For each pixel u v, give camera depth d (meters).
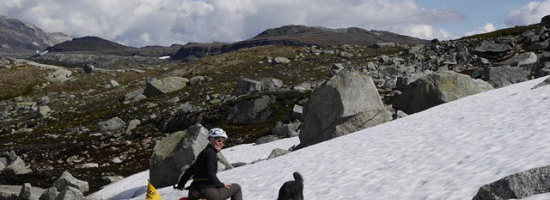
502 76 47.72
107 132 58.03
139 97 82.62
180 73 117.19
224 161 25.64
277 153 27.28
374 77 73.00
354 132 26.81
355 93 29.36
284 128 43.47
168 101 72.38
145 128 56.62
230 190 10.66
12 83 123.12
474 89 34.34
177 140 25.91
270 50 133.88
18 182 35.72
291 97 56.88
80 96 100.38
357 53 118.50
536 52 76.25
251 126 51.41
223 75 98.75
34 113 80.81
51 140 55.75
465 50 85.94
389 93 56.41
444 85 34.44
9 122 74.81
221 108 58.22
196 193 10.33
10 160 44.62
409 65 83.62
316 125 29.75
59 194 24.06
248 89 67.94
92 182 34.09
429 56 88.38
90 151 46.50
